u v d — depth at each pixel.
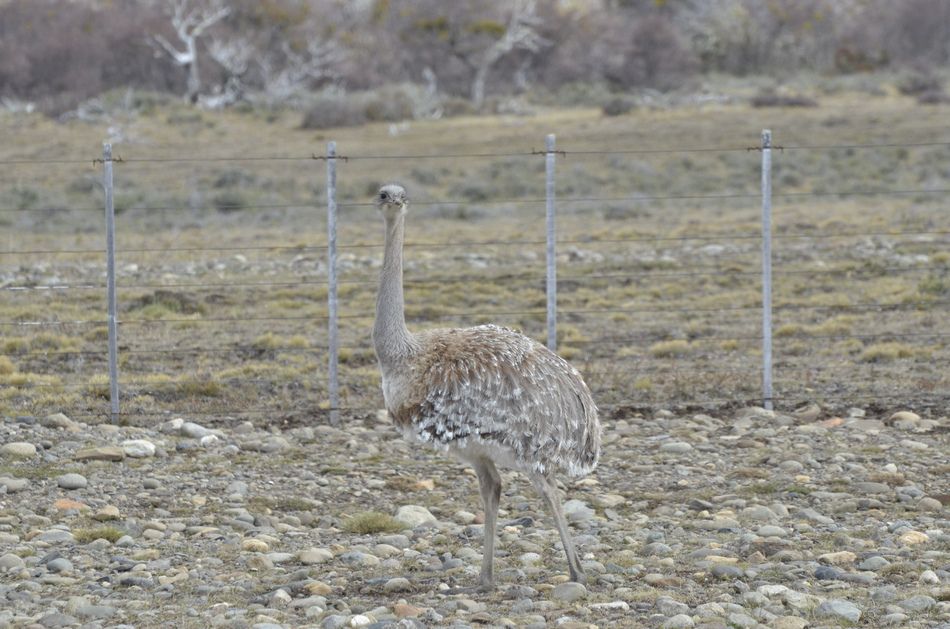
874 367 45.56
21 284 65.69
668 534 26.89
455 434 22.23
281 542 26.33
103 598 22.12
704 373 44.22
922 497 29.20
